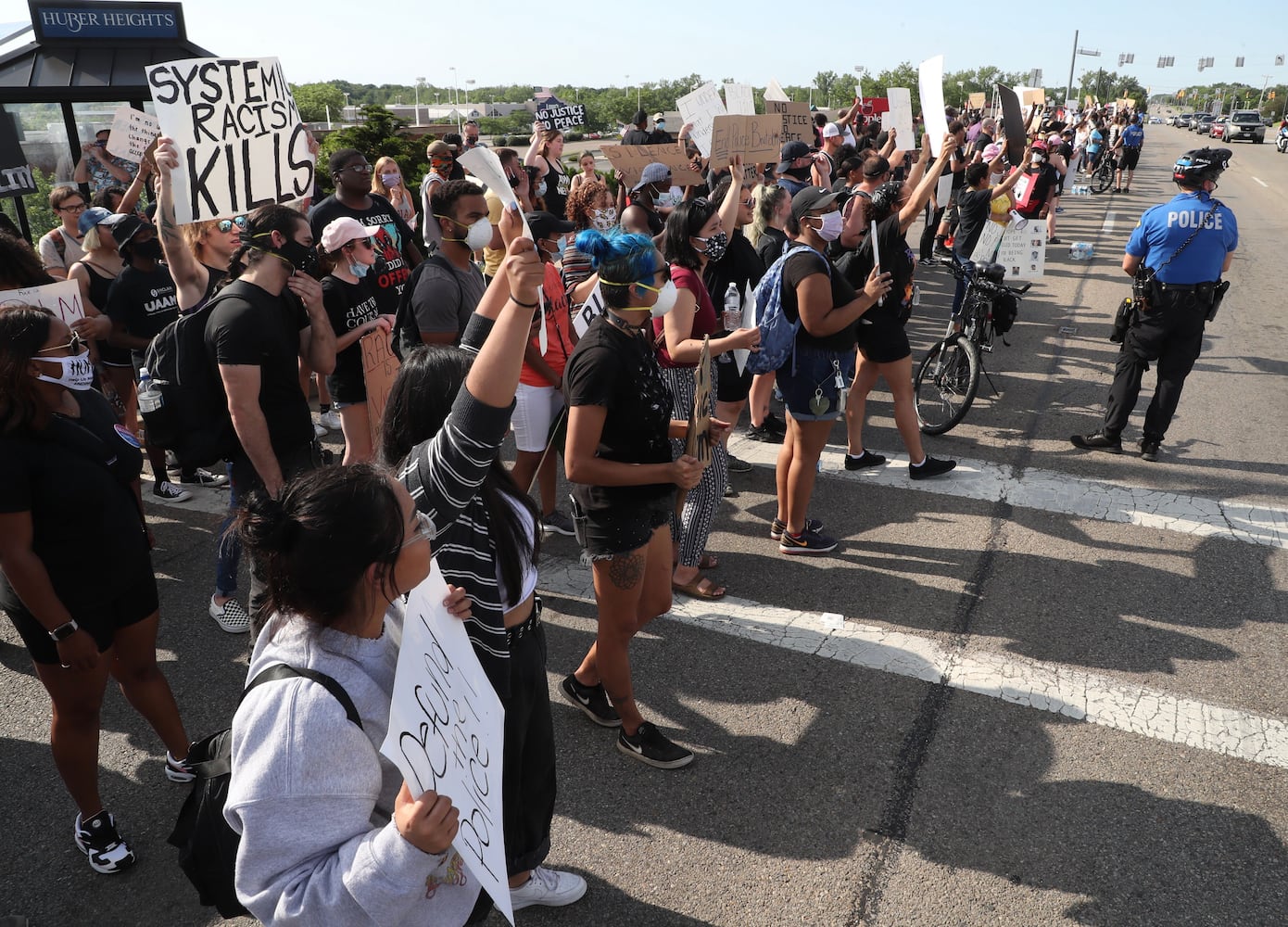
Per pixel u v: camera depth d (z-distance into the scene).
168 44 8.69
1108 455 5.96
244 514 1.36
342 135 16.27
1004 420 6.66
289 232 3.42
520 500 2.13
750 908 2.62
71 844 2.90
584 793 3.08
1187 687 3.58
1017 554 4.67
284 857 1.28
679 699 3.56
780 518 4.82
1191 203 5.31
